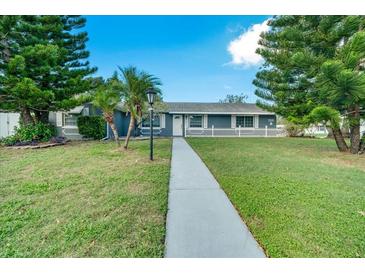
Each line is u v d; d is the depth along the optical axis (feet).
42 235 9.27
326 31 29.32
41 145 34.99
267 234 9.43
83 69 45.27
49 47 34.09
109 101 30.96
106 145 37.88
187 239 9.13
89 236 9.21
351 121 27.94
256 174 18.74
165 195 13.87
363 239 9.04
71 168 20.62
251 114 66.54
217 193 14.35
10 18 32.55
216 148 35.53
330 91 24.23
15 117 48.70
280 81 40.19
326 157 28.09
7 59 35.29
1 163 22.54
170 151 31.35
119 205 12.31
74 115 51.21
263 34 40.14
